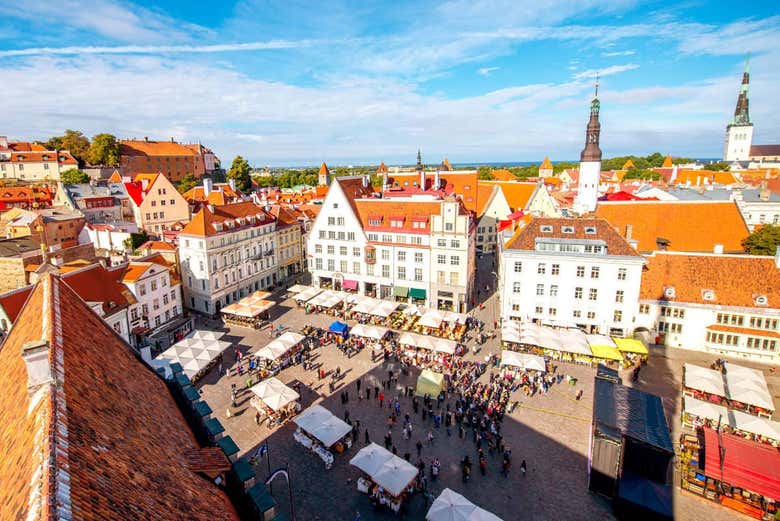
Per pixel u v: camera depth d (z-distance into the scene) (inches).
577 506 1419.8
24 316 939.3
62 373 591.2
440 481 1525.6
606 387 1620.3
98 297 2225.6
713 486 1455.5
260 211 3602.4
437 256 3048.7
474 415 1845.5
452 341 2373.3
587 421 1840.6
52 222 3570.4
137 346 2407.7
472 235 3169.3
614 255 2456.9
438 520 1234.6
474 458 1637.6
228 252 3125.0
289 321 2940.5
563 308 2608.3
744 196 4141.2
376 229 3223.4
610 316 2529.5
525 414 1887.3
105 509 423.5
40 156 6038.4
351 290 3425.2
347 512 1407.5
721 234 2854.3
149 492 521.7
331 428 1632.6
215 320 2960.1
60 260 2439.7
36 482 394.6
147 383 906.1
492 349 2511.1
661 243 2849.4
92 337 850.1
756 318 2303.2
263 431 1800.0
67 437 472.4
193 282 3026.6
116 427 600.4
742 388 1838.1
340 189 3284.9
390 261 3201.3
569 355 2367.1
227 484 767.1
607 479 1437.0
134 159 7160.4
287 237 3895.2
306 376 2206.0
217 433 876.6
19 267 2549.2
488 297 3398.1
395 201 3304.6
